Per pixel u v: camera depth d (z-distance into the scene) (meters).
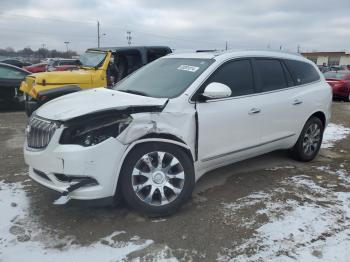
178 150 4.07
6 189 4.71
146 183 3.96
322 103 6.18
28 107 8.65
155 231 3.79
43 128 3.84
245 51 5.21
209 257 3.39
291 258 3.40
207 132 4.39
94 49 10.48
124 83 5.16
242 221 4.04
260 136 5.12
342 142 7.88
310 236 3.78
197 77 4.51
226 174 5.48
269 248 3.55
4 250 3.40
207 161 4.51
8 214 4.05
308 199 4.65
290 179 5.34
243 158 5.06
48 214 4.07
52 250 3.42
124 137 3.77
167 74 4.83
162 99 4.16
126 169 3.85
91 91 4.82
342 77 17.81
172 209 4.08
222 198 4.62
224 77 4.74
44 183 3.85
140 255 3.39
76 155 3.62
